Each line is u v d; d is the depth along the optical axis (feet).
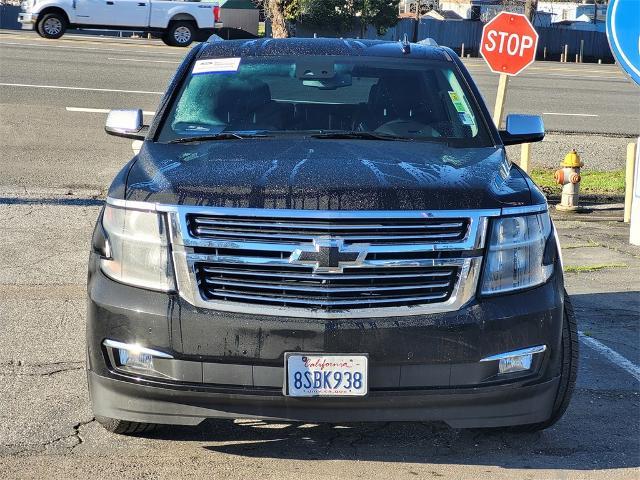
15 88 62.28
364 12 175.11
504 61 36.37
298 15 169.78
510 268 13.34
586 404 16.99
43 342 19.72
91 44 97.81
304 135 16.80
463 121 17.56
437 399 12.86
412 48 19.88
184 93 18.01
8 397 16.49
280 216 12.69
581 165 39.55
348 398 12.67
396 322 12.67
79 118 53.62
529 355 13.32
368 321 12.65
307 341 12.56
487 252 13.15
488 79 85.81
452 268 13.00
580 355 19.94
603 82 92.02
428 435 15.33
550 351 13.50
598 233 34.47
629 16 29.07
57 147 46.24
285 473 13.66
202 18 100.94
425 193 13.08
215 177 13.47
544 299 13.44
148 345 12.85
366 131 17.04
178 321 12.71
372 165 14.17
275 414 12.86
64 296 23.40
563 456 14.56
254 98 17.76
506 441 15.15
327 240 12.64
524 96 75.66
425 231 12.91
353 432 15.38
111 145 47.47
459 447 14.84
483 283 13.11
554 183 44.75
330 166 14.03
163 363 12.87
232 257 12.77
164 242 12.98
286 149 15.35
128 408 13.21
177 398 12.90
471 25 186.09
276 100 17.72
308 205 12.74
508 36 36.22
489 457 14.46
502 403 13.20
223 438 14.93
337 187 12.98
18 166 41.75
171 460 14.03
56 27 98.58
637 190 31.86
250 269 12.77
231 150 15.31
